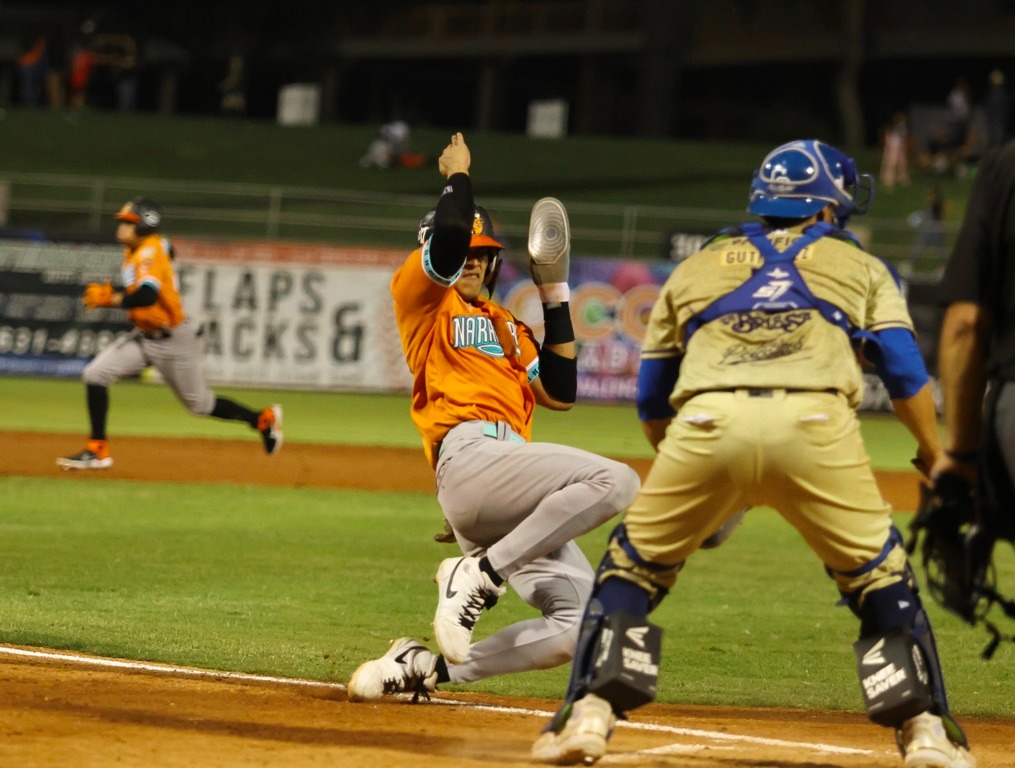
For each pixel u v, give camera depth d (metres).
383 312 92.06
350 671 22.05
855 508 14.14
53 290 90.94
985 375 13.23
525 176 152.50
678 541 14.54
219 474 52.53
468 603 17.06
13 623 24.67
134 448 57.25
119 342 47.12
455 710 19.16
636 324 93.56
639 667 14.48
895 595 14.63
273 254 91.81
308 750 15.38
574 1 195.38
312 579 32.00
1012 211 12.94
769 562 38.47
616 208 120.75
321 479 53.00
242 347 91.56
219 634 24.89
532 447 17.36
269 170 152.62
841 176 15.44
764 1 182.25
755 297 14.39
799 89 197.62
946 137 152.38
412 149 164.62
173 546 36.16
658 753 16.58
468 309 18.28
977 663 25.89
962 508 13.66
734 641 27.19
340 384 91.88
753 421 13.82
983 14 171.38
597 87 199.25
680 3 185.25
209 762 14.48
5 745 14.55
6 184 106.00
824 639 27.67
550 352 19.09
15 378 91.44
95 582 30.16
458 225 17.02
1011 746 18.42
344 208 133.62
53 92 179.00
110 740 15.20
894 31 176.00
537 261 18.84
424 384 18.09
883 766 16.30
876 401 92.25
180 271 91.31
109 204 130.88
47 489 46.62
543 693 22.20
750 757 16.59
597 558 36.91
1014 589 34.59
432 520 44.16
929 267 108.31
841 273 14.45
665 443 14.40
